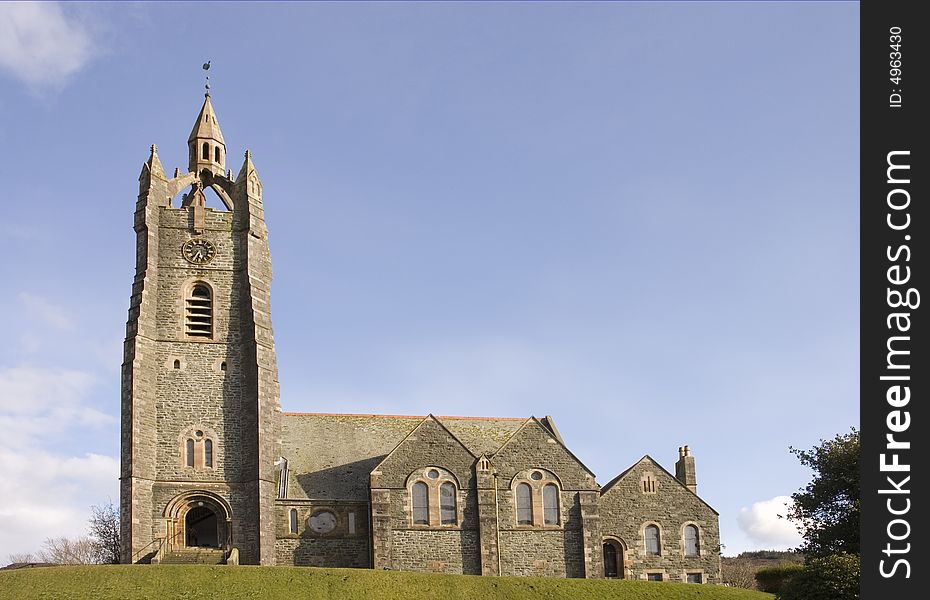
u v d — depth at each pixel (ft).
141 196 259.60
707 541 257.75
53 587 203.92
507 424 280.72
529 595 219.82
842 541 241.35
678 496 260.01
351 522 248.11
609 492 257.55
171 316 252.42
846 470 246.06
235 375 251.39
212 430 245.86
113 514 335.67
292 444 265.34
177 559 231.50
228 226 262.26
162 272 255.70
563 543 247.91
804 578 204.13
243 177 266.16
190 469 242.17
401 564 240.12
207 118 280.72
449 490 247.50
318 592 209.97
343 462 262.26
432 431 250.98
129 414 239.91
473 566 242.78
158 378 247.09
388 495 244.01
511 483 249.96
